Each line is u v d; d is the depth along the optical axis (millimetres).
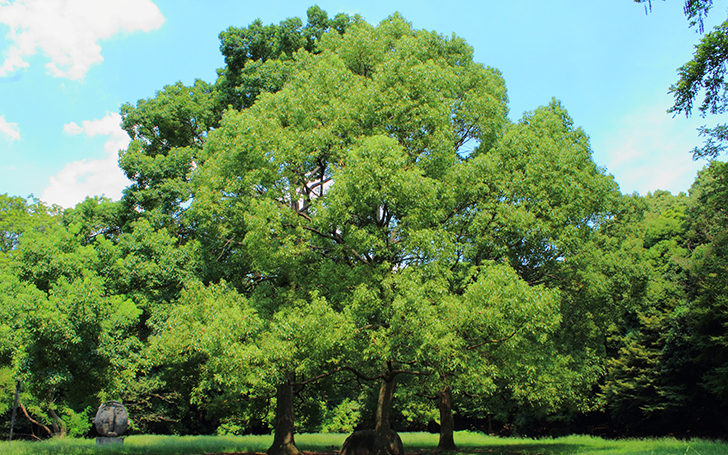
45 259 14734
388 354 12562
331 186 13375
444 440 21938
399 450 16438
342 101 15016
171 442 24578
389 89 14625
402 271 13312
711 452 15133
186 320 14906
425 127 14695
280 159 13836
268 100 15953
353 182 12750
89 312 13539
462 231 15195
